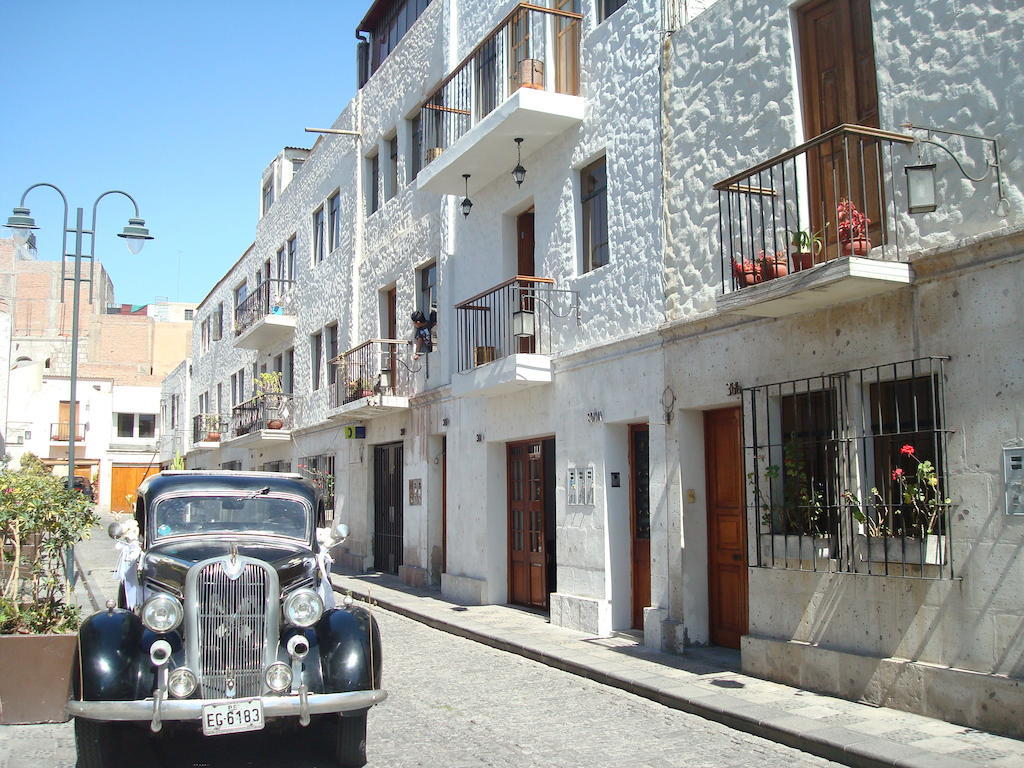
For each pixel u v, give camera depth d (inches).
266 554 273.6
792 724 267.1
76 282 608.4
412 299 701.3
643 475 440.5
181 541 285.6
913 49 295.1
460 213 623.8
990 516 260.5
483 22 593.3
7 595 320.8
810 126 343.0
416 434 689.6
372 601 603.8
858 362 305.1
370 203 829.2
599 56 469.4
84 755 231.8
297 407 1020.5
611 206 450.6
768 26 358.9
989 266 264.5
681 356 392.5
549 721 297.0
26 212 594.9
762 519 339.3
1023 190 259.4
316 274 968.9
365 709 247.0
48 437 1950.1
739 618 376.8
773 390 340.5
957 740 246.2
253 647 237.6
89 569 834.8
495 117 490.9
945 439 273.7
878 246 303.3
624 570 444.8
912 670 276.5
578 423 468.1
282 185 1173.7
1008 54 266.1
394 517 756.6
